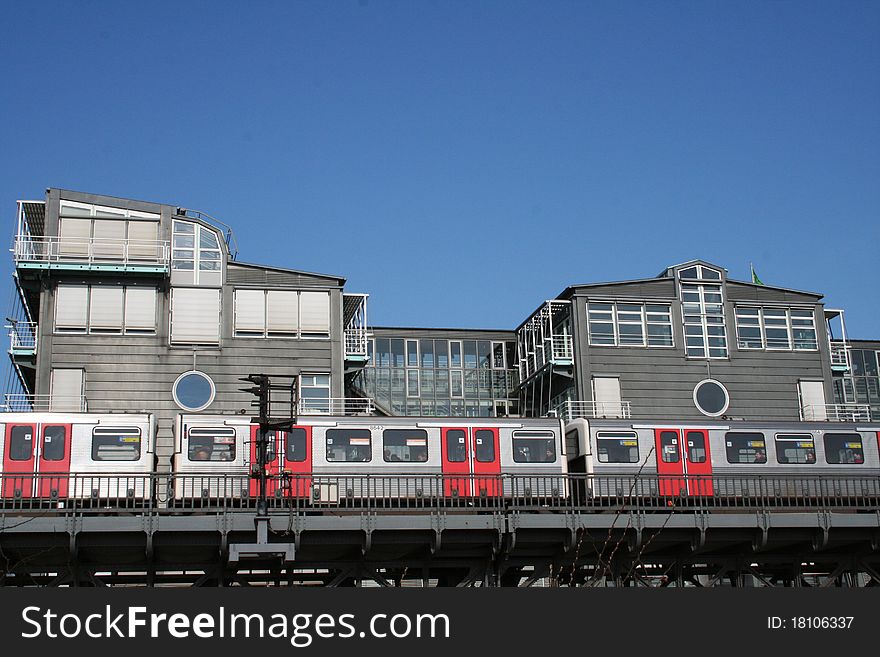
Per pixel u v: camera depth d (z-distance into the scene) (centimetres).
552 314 5141
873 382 5759
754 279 5625
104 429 3322
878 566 3725
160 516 2903
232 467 3344
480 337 5628
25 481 3241
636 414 4806
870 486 3806
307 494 3372
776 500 3397
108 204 4372
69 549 2892
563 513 3142
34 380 4391
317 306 4466
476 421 3556
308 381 4375
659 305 4969
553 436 3600
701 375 4912
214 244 4438
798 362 5031
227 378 4306
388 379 5444
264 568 3222
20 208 4316
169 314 4322
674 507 3177
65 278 4284
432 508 3044
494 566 3209
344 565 3216
